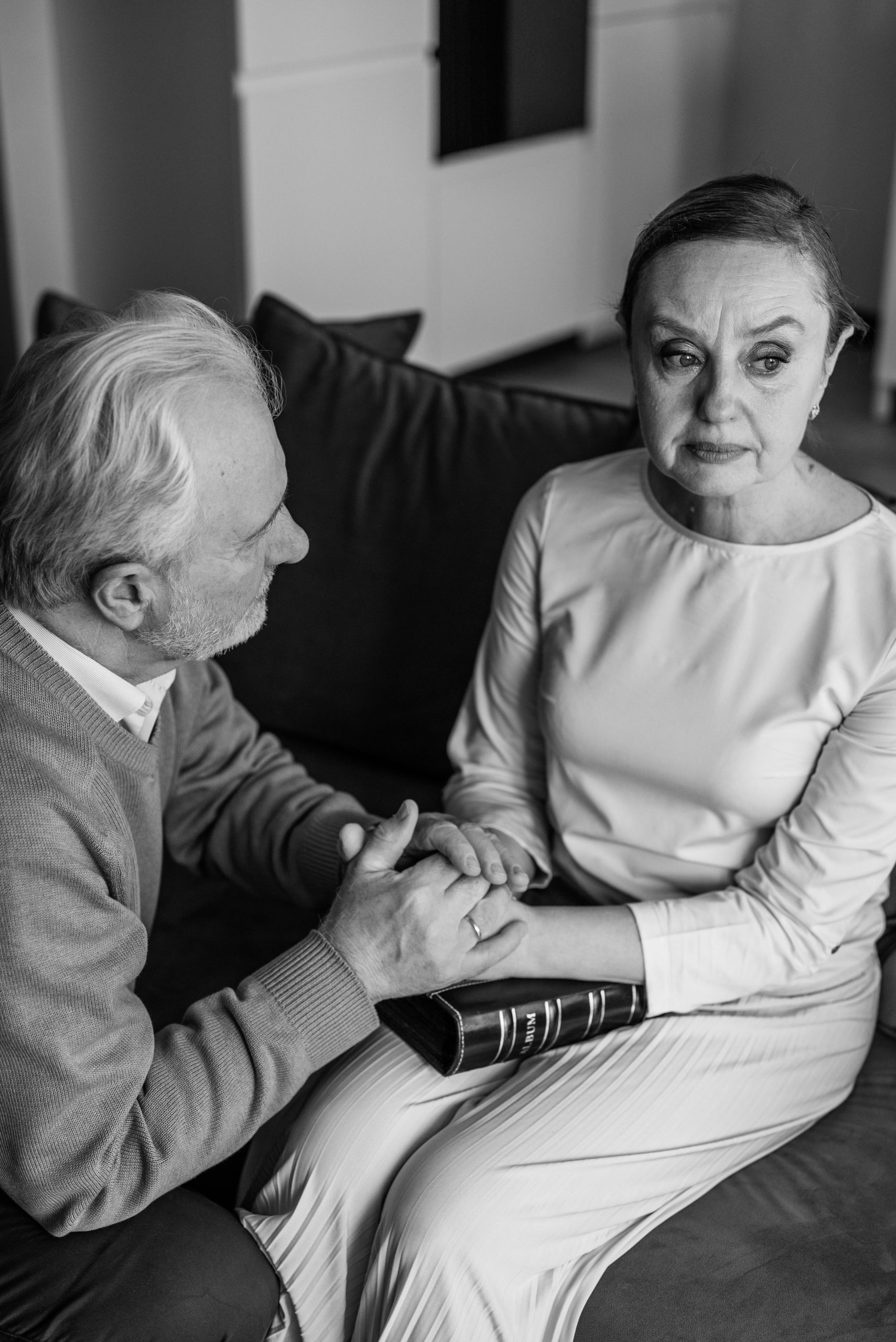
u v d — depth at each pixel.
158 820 1.37
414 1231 1.25
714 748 1.40
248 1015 1.24
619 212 5.60
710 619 1.42
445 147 4.65
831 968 1.48
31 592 1.17
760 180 1.29
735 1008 1.45
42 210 4.27
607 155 5.43
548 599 1.54
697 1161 1.37
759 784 1.39
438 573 1.91
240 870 1.65
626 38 5.30
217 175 3.91
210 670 1.66
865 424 4.99
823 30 5.62
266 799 1.64
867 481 4.48
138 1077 1.17
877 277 5.78
